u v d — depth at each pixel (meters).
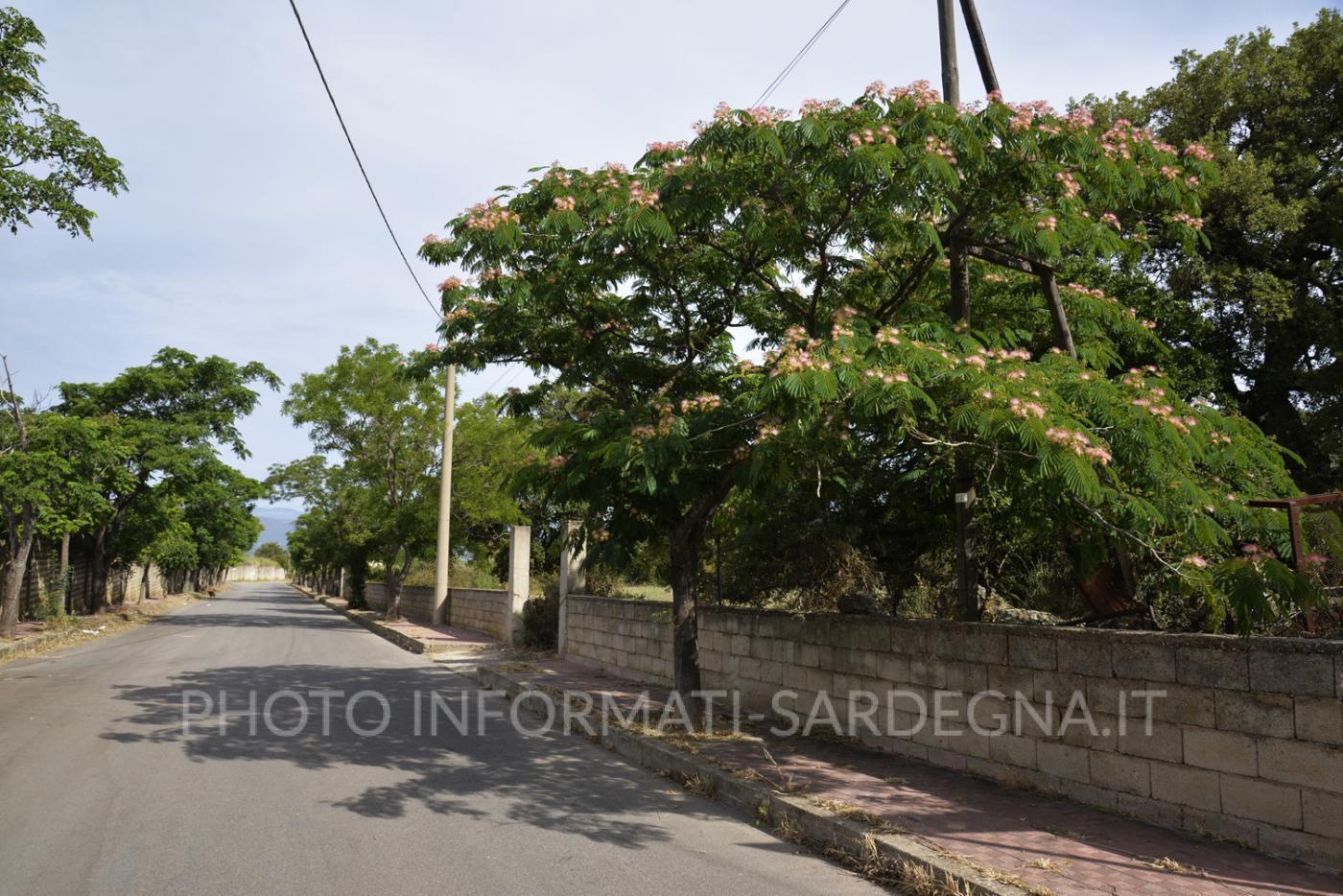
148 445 25.22
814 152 6.71
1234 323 13.36
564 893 4.45
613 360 9.41
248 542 69.62
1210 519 5.79
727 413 7.78
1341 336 12.66
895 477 9.88
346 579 48.97
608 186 7.44
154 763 7.09
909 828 5.24
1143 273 12.46
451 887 4.49
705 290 9.12
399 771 7.04
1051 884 4.31
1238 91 14.47
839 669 8.24
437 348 9.46
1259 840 4.84
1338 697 4.53
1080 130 6.69
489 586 30.44
